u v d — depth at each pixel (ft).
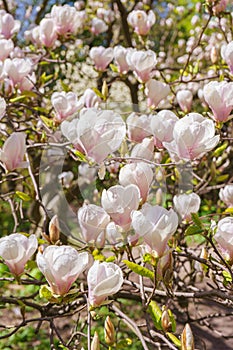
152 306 4.99
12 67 6.51
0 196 7.93
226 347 10.30
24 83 6.74
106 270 4.58
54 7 7.41
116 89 15.38
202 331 10.78
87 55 14.79
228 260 4.94
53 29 7.50
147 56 6.24
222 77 6.67
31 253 4.97
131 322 5.37
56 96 5.99
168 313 5.03
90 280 4.58
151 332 5.33
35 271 12.46
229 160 9.11
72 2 17.71
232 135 7.86
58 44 10.64
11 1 16.17
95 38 15.42
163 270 4.83
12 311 14.80
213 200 9.68
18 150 5.61
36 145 5.86
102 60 7.72
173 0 18.72
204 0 7.21
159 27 18.95
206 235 4.99
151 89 6.24
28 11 16.15
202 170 9.25
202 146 4.96
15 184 10.62
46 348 12.45
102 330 12.48
